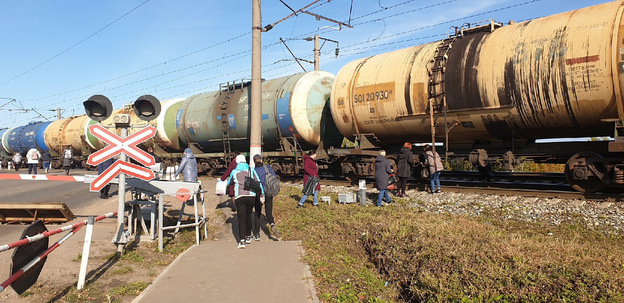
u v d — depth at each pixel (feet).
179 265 19.31
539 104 30.19
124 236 21.20
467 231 21.50
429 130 37.60
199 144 70.03
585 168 30.09
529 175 43.04
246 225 23.65
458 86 33.78
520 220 25.67
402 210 29.94
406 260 19.88
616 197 28.63
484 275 16.05
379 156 32.58
